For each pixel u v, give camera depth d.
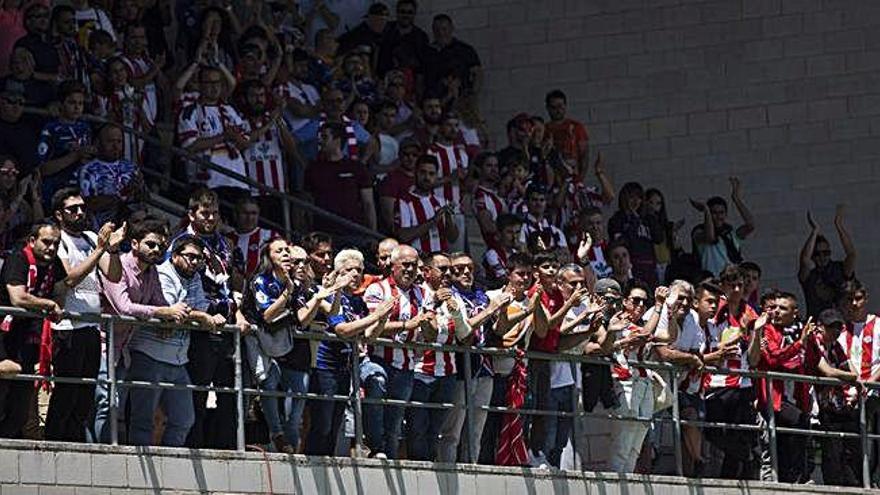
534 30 84.19
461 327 55.69
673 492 60.62
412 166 70.81
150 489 49.75
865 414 65.38
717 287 62.41
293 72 74.25
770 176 81.94
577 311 59.78
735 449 63.28
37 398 53.34
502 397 57.94
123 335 50.81
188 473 50.53
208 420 52.81
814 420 65.31
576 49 83.88
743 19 82.81
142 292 51.03
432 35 84.38
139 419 50.78
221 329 51.47
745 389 63.16
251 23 76.75
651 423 61.09
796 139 81.94
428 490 55.09
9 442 47.59
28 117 63.19
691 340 62.03
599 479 59.06
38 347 49.69
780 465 64.19
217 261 52.56
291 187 70.38
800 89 82.12
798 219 81.38
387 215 70.06
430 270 56.66
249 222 61.88
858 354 66.56
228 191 65.94
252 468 51.69
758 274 70.19
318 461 53.06
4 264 49.25
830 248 80.25
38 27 65.06
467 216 75.81
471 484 56.00
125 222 51.84
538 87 83.94
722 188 82.19
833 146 81.69
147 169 64.81
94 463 48.84
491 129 83.94
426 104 75.69
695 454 62.81
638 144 83.00
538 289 56.62
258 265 55.41
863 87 81.75
